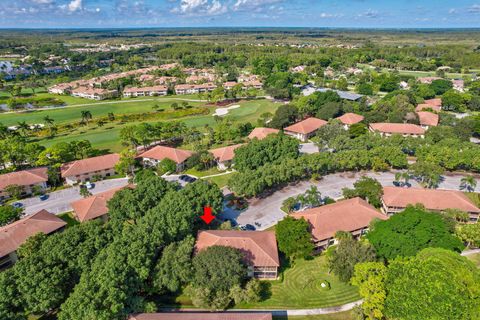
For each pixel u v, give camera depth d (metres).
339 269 55.88
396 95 167.88
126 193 72.88
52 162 108.38
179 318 46.75
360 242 61.44
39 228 69.06
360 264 52.16
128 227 61.47
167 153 109.19
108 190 90.56
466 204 74.56
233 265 53.06
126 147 127.56
